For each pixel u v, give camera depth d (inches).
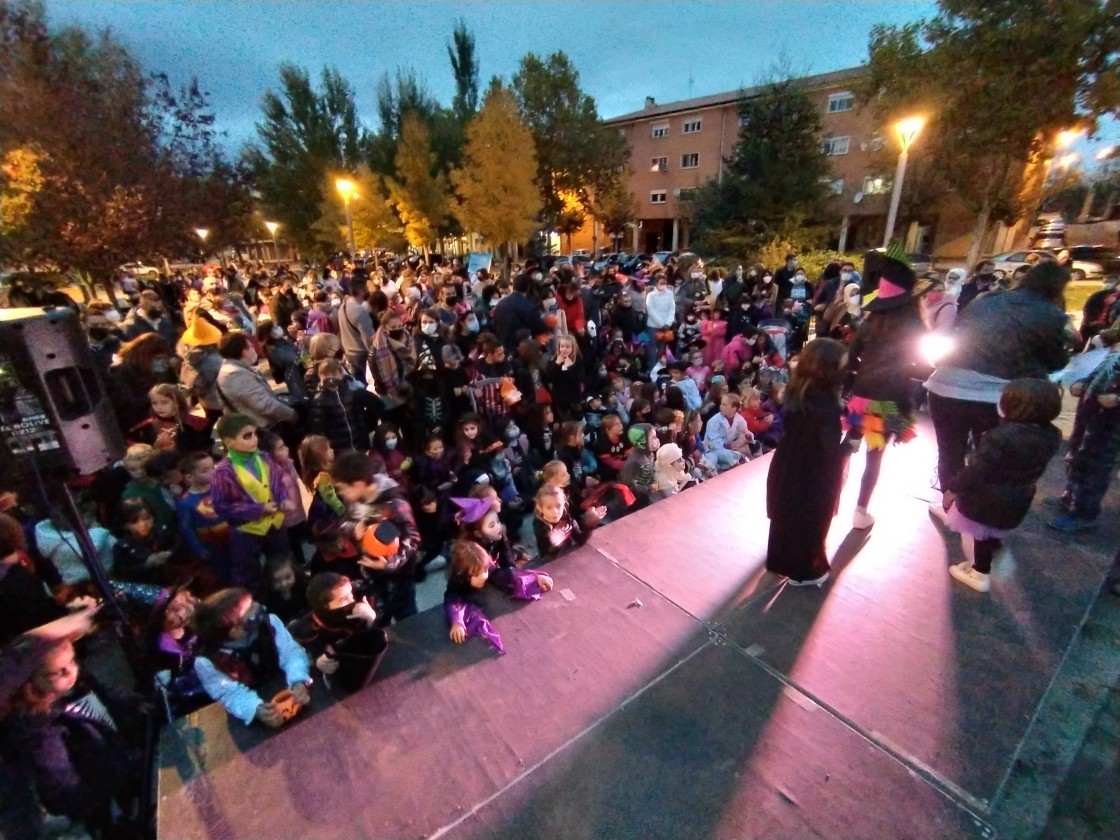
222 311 304.7
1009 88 530.9
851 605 98.8
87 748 73.5
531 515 174.9
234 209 547.2
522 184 774.5
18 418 69.9
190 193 440.8
